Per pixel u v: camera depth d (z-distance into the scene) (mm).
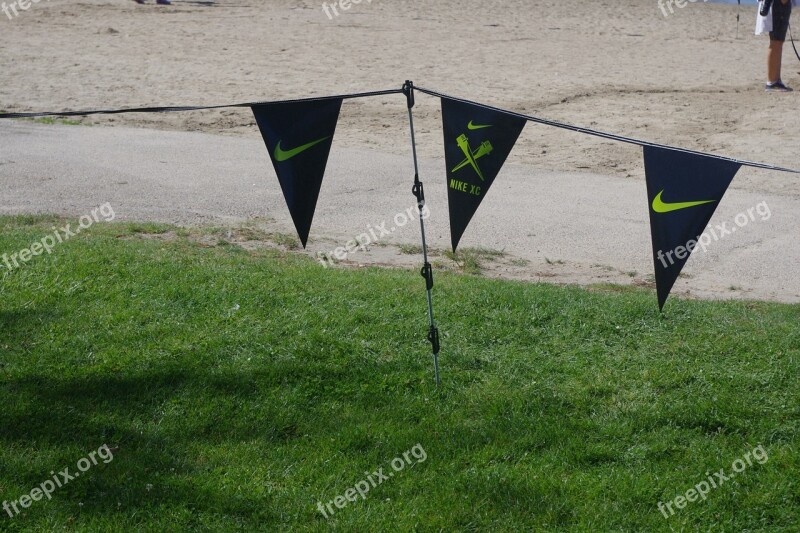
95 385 10734
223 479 9000
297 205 9406
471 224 19188
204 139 27109
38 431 9742
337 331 12250
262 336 12078
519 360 11609
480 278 15008
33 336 12023
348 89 35062
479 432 9891
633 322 12750
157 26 48719
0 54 40531
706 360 11555
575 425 10039
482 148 9086
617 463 9406
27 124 28188
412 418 10250
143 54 41500
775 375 11016
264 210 19922
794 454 9398
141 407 10320
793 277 16109
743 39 47844
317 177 9367
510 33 48844
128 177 22281
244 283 13812
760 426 9969
